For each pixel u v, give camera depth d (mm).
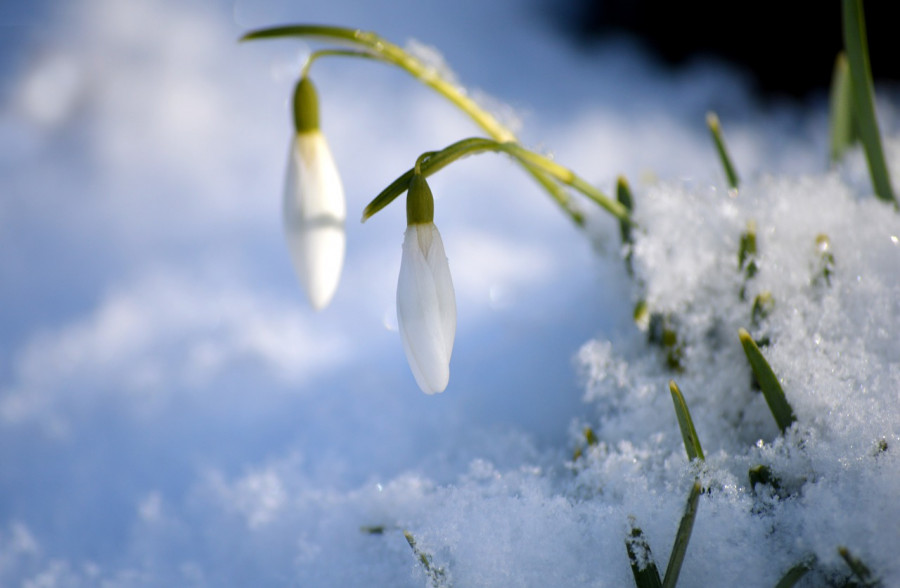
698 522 282
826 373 293
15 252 468
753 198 318
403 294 281
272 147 579
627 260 326
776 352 298
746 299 309
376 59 315
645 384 311
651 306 314
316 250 285
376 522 302
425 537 287
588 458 302
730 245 314
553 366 347
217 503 327
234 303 419
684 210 320
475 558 284
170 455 343
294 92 285
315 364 370
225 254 468
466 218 488
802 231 311
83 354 383
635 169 545
